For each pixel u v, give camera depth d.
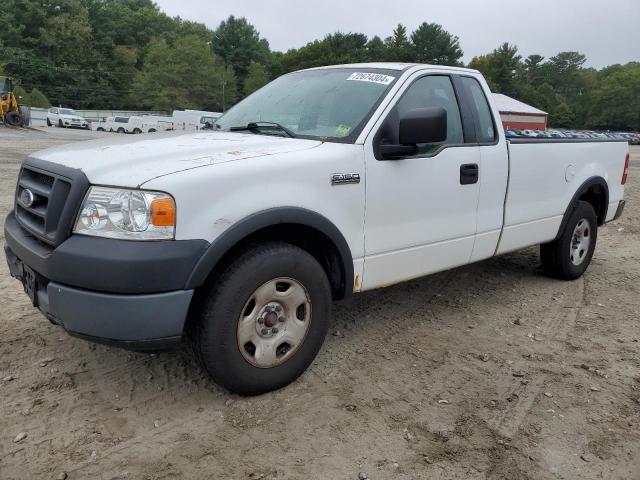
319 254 3.58
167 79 83.69
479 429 3.00
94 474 2.54
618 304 5.07
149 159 2.96
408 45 95.00
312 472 2.61
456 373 3.62
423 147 3.94
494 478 2.62
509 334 4.30
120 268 2.61
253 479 2.55
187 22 117.69
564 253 5.50
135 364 3.54
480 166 4.29
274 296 3.12
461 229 4.24
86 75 89.50
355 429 2.95
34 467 2.57
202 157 3.04
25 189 3.27
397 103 3.76
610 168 5.93
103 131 47.34
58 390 3.21
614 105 104.12
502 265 6.24
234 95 91.25
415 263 3.96
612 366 3.80
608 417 3.17
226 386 3.08
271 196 3.02
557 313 4.80
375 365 3.69
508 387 3.46
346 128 3.63
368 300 4.93
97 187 2.76
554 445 2.89
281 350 3.26
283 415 3.06
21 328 4.00
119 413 3.02
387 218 3.68
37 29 90.12
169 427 2.91
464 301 5.02
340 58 84.75
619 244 7.67
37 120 49.31
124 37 107.31
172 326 2.74
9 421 2.90
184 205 2.73
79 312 2.70
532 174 4.83
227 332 2.95
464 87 4.36
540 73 137.88
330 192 3.31
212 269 2.91
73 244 2.71
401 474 2.62
